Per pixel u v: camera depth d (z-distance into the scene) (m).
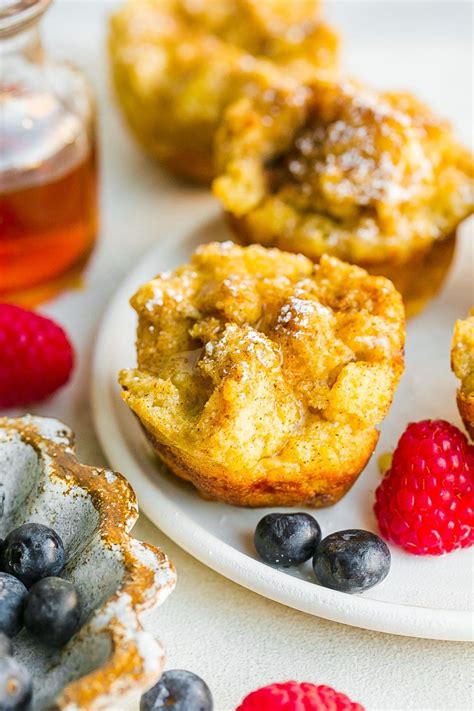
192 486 0.40
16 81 0.45
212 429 0.37
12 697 0.32
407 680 0.36
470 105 0.56
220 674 0.36
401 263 0.44
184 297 0.40
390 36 0.62
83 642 0.34
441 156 0.45
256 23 0.53
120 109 0.53
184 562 0.39
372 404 0.38
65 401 0.44
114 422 0.41
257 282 0.40
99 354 0.44
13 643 0.35
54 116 0.45
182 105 0.50
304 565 0.38
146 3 0.54
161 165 0.53
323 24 0.53
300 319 0.38
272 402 0.38
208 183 0.53
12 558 0.36
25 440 0.39
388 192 0.43
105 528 0.36
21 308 0.43
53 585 0.35
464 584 0.37
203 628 0.37
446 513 0.38
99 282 0.49
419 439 0.38
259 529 0.38
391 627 0.36
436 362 0.44
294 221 0.44
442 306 0.46
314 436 0.38
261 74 0.49
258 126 0.45
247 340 0.38
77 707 0.32
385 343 0.38
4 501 0.38
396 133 0.44
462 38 0.62
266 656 0.37
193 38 0.52
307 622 0.37
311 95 0.45
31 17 0.43
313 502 0.39
